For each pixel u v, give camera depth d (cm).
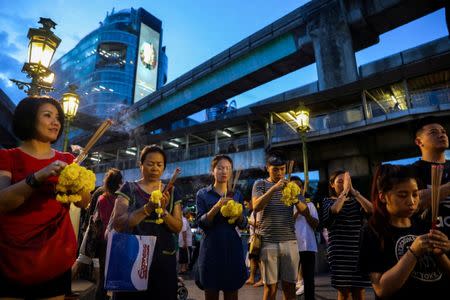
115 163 3120
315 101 1708
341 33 2270
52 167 147
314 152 1848
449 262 147
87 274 450
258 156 2108
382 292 148
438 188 144
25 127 170
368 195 1628
